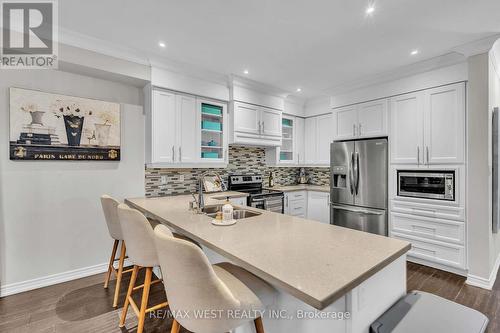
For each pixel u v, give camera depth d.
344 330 1.04
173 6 1.91
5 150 2.32
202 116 3.61
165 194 3.38
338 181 3.83
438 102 2.85
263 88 3.87
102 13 2.01
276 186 4.78
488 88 2.44
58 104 2.55
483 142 2.48
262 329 1.17
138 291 2.43
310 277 0.97
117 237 2.21
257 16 2.03
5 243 2.33
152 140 2.96
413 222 3.04
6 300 2.25
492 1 1.81
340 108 3.91
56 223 2.58
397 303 1.30
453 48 2.55
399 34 2.29
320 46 2.53
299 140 4.77
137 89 3.14
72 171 2.67
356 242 1.41
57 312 2.08
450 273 2.79
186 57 2.84
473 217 2.55
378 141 3.33
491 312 2.07
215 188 3.74
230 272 1.35
